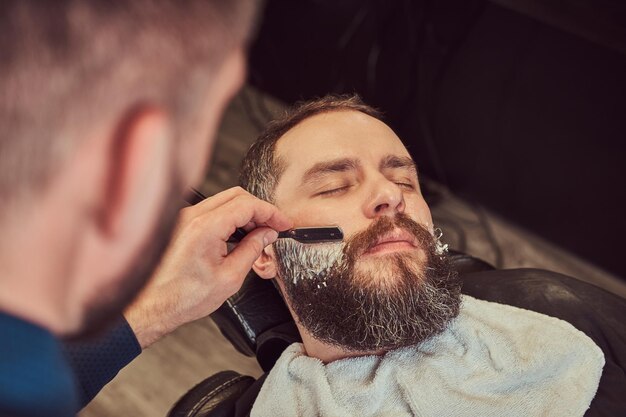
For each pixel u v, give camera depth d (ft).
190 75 1.33
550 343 3.66
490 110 7.13
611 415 3.55
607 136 6.48
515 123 7.00
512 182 7.14
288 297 3.96
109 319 1.52
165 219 1.44
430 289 3.66
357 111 4.29
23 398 1.27
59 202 1.32
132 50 1.28
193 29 1.31
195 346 6.15
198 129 1.42
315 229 3.71
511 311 3.86
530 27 6.72
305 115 4.28
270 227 3.61
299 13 8.28
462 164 7.45
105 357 3.28
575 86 6.57
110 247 1.40
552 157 6.84
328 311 3.71
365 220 3.80
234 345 4.63
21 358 1.29
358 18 7.91
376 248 3.73
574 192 6.77
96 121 1.28
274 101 8.71
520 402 3.54
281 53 8.56
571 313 3.89
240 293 4.41
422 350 3.73
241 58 1.44
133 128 1.30
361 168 3.99
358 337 3.66
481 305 3.92
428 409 3.54
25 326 1.32
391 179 4.07
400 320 3.63
